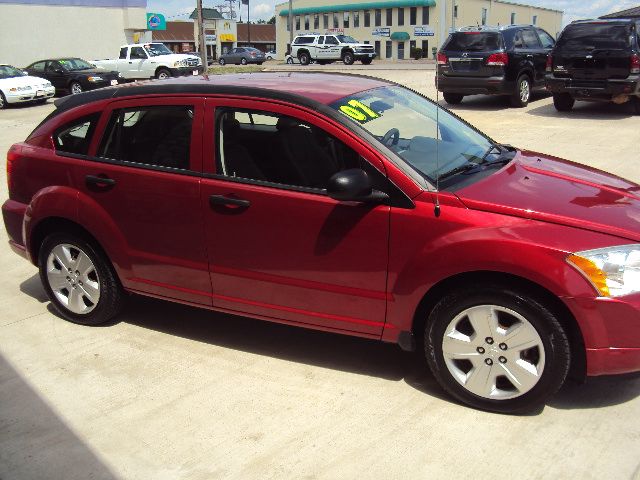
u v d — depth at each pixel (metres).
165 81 4.45
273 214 3.76
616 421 3.37
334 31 68.06
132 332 4.62
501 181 3.68
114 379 4.00
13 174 4.79
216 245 3.99
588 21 12.73
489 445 3.22
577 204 3.44
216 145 3.96
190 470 3.15
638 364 3.20
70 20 34.84
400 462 3.13
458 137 4.26
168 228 4.12
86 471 3.17
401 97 4.45
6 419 3.62
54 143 4.60
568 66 12.92
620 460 3.07
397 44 63.59
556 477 2.98
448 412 3.52
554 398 3.60
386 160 3.53
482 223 3.30
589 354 3.18
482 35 14.32
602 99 12.82
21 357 4.31
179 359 4.22
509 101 15.48
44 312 5.01
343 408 3.60
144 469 3.17
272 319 3.99
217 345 4.39
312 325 3.87
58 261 4.70
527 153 4.52
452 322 3.44
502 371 3.38
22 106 21.06
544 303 3.20
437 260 3.34
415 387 3.78
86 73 22.94
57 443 3.39
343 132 3.64
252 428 3.46
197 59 27.47
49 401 3.78
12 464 3.24
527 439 3.25
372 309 3.64
